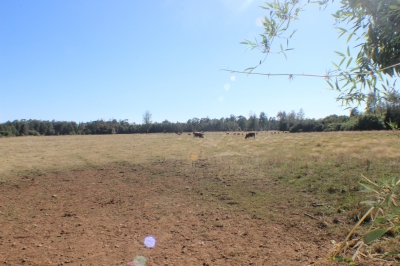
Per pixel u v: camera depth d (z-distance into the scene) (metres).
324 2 1.39
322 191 6.05
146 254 3.76
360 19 1.35
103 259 3.65
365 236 0.88
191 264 3.44
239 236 4.26
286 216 4.97
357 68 1.34
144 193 7.39
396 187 0.88
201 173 9.48
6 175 9.91
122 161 12.88
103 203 6.59
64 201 6.85
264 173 8.48
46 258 3.72
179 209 5.83
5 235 4.62
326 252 3.51
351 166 7.99
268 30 1.38
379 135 18.77
